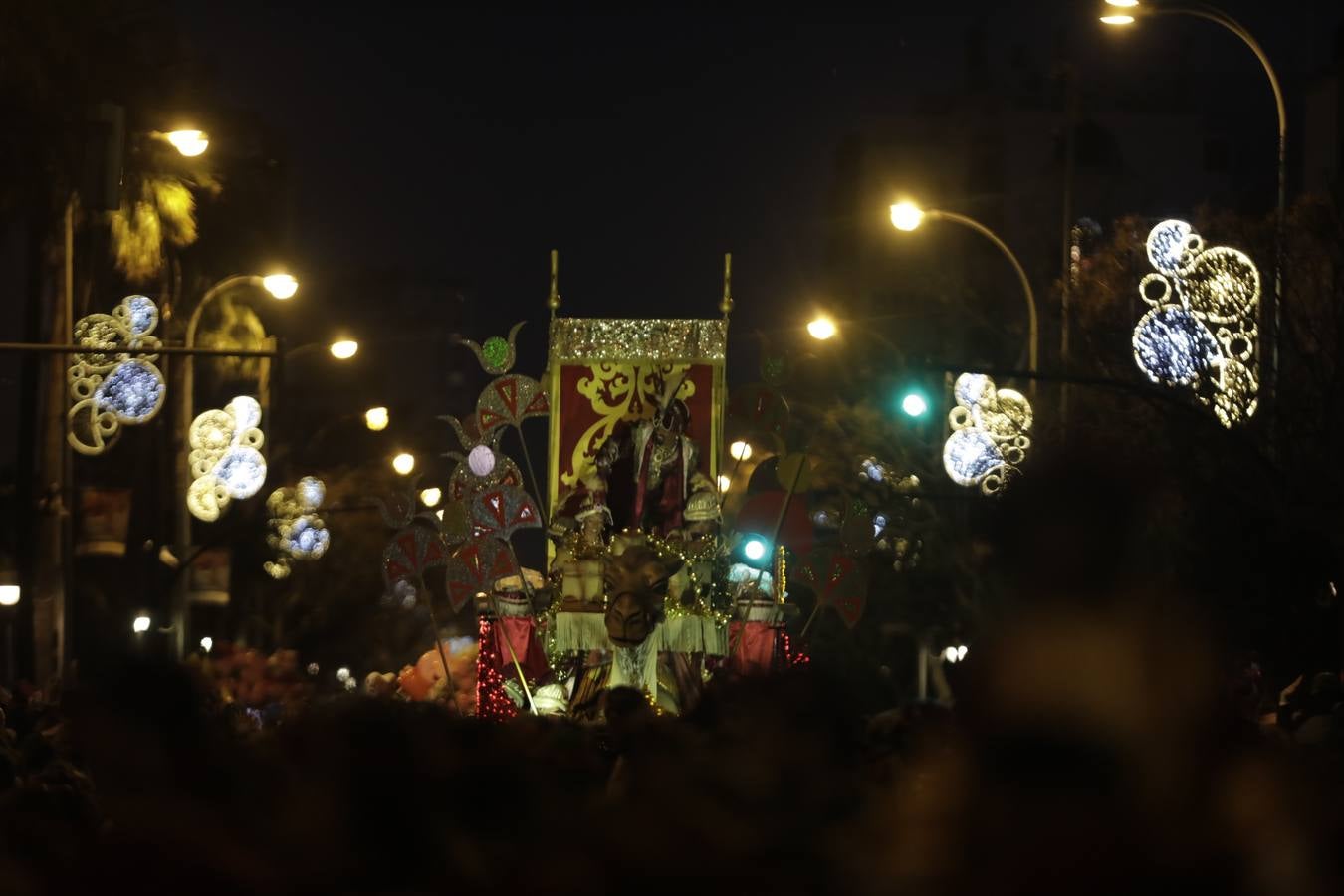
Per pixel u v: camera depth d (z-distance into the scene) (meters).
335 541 66.31
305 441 75.31
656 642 23.42
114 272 44.03
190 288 48.56
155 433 45.31
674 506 24.72
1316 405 31.08
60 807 8.84
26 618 39.41
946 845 5.18
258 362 48.19
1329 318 31.94
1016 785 5.12
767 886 6.33
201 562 49.38
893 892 5.32
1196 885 5.00
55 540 39.75
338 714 6.89
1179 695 5.21
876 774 10.06
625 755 9.29
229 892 6.55
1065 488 5.30
